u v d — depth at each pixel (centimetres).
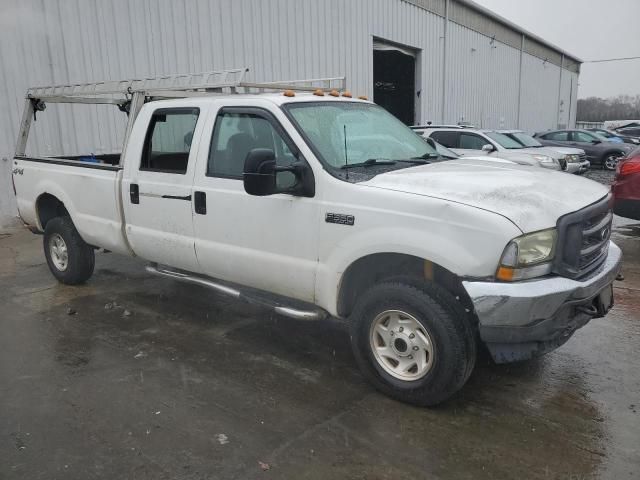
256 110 413
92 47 1016
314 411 355
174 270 520
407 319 355
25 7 931
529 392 379
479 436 326
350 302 388
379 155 429
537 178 383
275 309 414
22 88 945
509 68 2978
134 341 469
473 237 316
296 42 1441
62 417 349
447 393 343
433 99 2227
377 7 1781
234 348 454
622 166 800
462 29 2392
